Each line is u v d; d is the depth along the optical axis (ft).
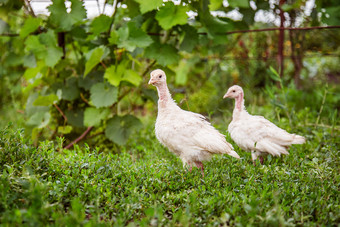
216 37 22.79
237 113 19.13
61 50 21.74
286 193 13.07
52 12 20.21
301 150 19.30
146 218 11.07
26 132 22.62
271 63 34.04
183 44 22.18
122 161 16.74
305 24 28.73
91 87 21.40
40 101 20.92
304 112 25.43
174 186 13.97
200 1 21.40
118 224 10.83
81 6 20.53
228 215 11.07
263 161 18.88
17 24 27.40
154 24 22.36
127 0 21.53
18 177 12.11
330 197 13.29
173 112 16.94
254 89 33.78
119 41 20.27
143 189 13.39
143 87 23.04
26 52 24.34
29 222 10.08
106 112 21.66
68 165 14.58
